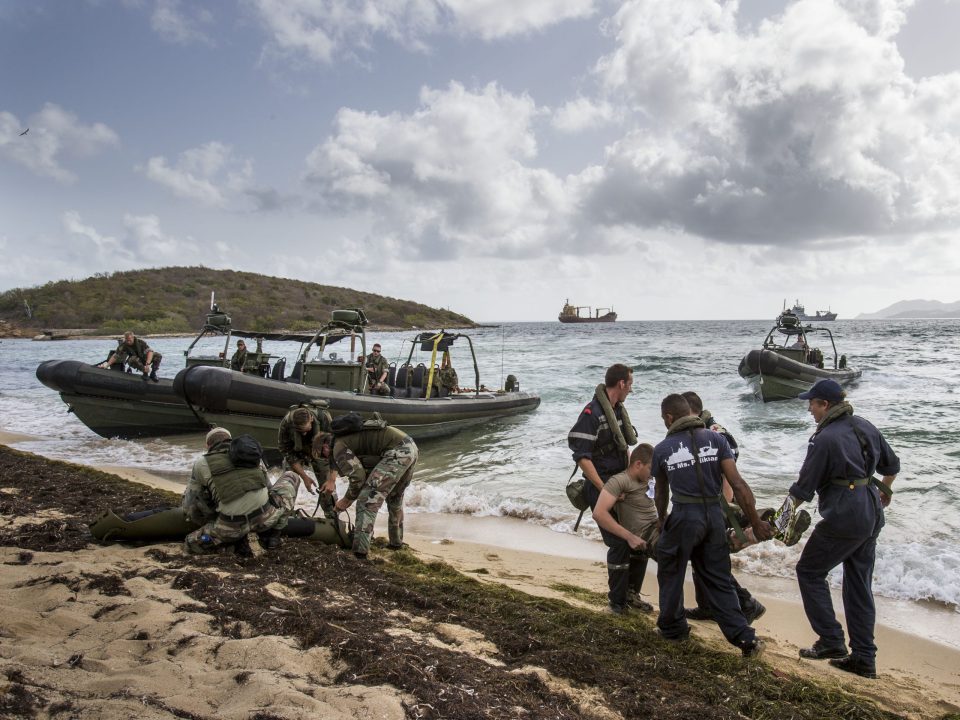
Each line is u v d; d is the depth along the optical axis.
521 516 7.40
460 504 7.73
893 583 5.29
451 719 2.64
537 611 4.08
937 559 5.61
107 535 4.79
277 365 13.48
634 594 4.49
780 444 11.16
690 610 4.52
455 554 5.94
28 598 3.66
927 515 7.04
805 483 3.70
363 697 2.73
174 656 3.02
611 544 4.27
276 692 2.64
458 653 3.31
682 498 3.69
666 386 19.55
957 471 8.87
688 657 3.61
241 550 4.61
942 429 11.87
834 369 19.64
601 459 4.35
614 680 3.21
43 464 7.95
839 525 3.65
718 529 3.68
